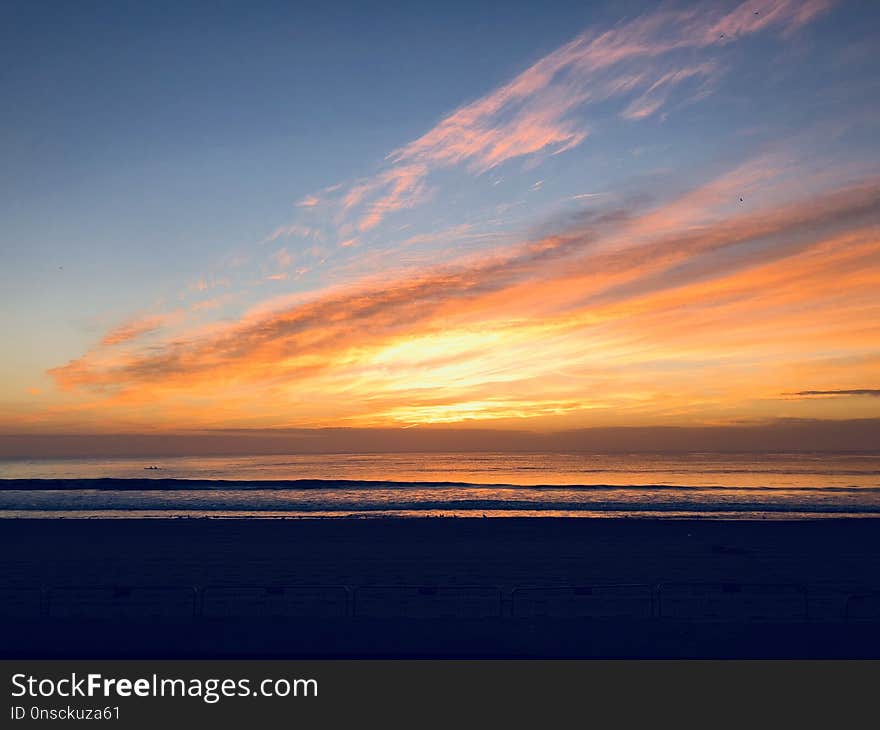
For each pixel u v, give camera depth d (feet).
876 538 98.73
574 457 602.44
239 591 64.54
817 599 59.72
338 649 44.57
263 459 595.06
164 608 56.54
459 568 77.15
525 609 56.65
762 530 106.22
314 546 91.45
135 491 187.73
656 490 200.34
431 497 174.70
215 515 133.18
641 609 56.29
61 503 155.63
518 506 152.35
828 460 468.75
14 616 52.54
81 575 72.59
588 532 103.96
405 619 51.52
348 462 501.15
